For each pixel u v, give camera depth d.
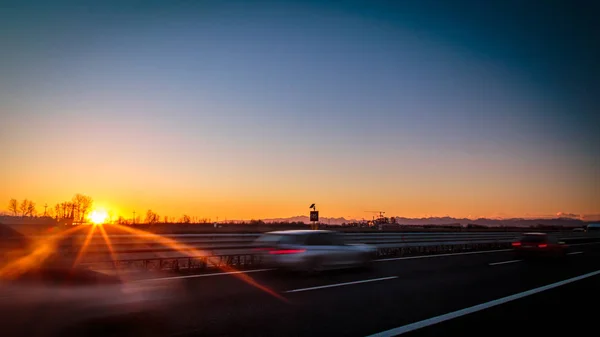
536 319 8.38
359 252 15.90
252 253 17.67
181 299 9.74
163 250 15.18
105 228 15.35
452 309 9.22
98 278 9.24
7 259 9.45
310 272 14.06
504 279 14.10
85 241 13.37
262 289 11.33
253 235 18.17
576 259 22.19
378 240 23.05
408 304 9.68
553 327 7.77
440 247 27.91
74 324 7.22
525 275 15.21
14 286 8.46
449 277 14.37
